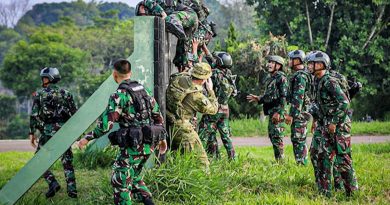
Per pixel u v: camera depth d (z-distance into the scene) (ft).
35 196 32.68
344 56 123.65
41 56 227.40
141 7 34.83
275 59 41.04
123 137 25.58
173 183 29.73
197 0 37.91
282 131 41.29
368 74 125.90
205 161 32.83
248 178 33.86
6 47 300.40
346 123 30.66
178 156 31.22
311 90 37.52
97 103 30.17
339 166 30.96
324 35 131.03
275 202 29.35
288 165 39.88
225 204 29.17
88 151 41.70
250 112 85.05
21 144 69.67
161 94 32.50
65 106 33.01
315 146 31.86
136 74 32.27
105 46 250.16
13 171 44.65
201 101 33.01
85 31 266.16
